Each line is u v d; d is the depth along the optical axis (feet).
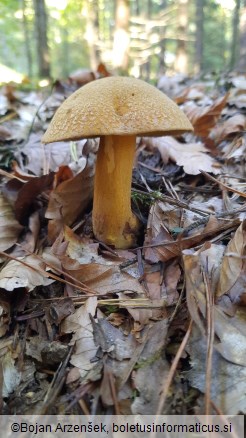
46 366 0.42
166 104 0.48
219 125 0.89
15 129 0.91
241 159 0.73
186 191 0.67
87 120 0.45
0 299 0.47
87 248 0.56
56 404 0.38
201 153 0.74
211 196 0.65
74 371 0.40
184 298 0.46
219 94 1.11
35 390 0.40
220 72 1.72
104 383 0.37
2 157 0.79
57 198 0.60
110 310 0.47
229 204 0.60
